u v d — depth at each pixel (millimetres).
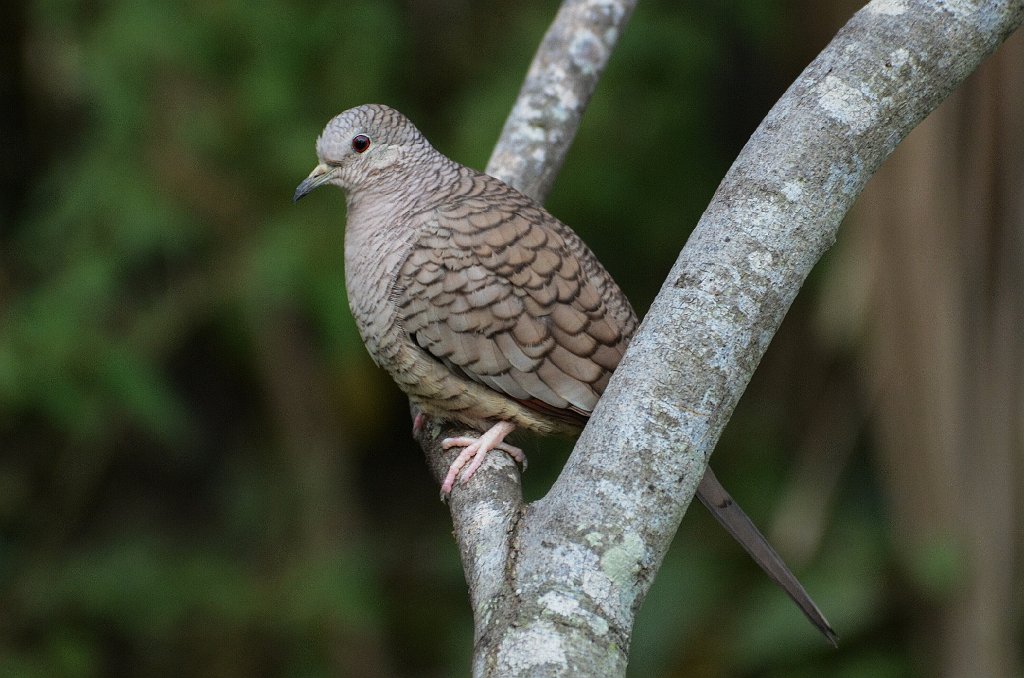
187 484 14008
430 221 6852
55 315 11539
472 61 12859
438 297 6723
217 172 12109
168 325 12383
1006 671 9039
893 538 9430
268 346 13125
